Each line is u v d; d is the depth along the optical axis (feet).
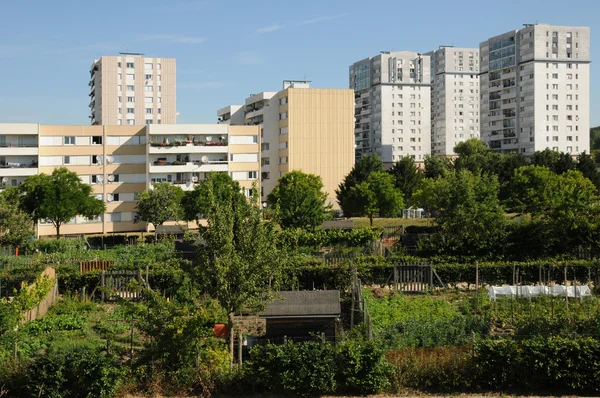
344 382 73.20
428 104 553.64
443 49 569.23
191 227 277.44
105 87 442.50
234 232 84.07
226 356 78.23
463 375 74.02
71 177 236.63
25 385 70.85
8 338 83.15
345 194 306.76
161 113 454.81
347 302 116.16
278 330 93.50
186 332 74.64
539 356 73.00
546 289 114.62
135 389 74.13
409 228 219.82
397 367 74.59
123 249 180.24
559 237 150.61
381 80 542.98
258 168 304.91
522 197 258.98
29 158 278.67
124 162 289.33
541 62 460.96
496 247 151.64
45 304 112.47
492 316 102.68
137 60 449.06
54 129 280.31
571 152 465.88
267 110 352.69
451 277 131.23
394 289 125.80
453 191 156.87
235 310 82.17
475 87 575.38
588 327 90.48
